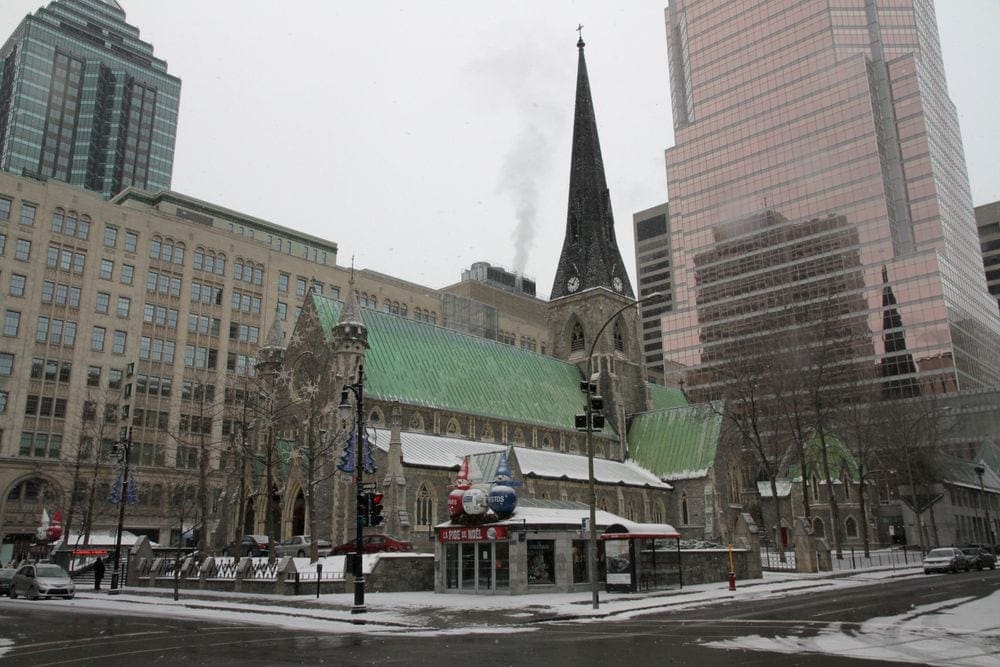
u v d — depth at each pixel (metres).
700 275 172.38
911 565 67.50
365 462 54.09
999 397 129.38
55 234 97.69
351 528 56.09
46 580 42.53
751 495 96.44
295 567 42.50
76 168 196.62
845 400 93.81
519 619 29.12
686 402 106.38
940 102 169.25
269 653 20.02
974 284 160.38
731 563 43.03
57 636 24.39
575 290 91.69
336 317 66.69
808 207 159.75
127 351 100.88
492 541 41.97
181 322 106.38
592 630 25.16
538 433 75.38
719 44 182.12
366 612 31.91
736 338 147.25
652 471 81.75
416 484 57.59
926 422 104.25
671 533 44.34
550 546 42.97
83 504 82.75
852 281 150.12
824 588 43.31
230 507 66.75
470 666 17.30
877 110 160.12
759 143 170.25
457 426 67.75
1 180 94.38
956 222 159.88
